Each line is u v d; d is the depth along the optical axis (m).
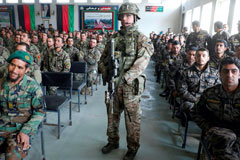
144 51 1.63
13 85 1.45
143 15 14.05
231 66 1.37
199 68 2.34
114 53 1.66
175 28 14.02
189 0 11.33
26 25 14.75
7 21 14.80
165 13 13.90
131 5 1.62
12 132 1.48
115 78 1.66
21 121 1.50
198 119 1.60
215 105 1.54
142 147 2.19
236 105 1.45
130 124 1.84
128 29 1.68
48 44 3.24
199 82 2.32
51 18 14.50
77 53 4.04
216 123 1.54
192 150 2.15
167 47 4.49
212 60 2.60
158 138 2.39
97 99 3.72
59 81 2.60
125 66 1.68
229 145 1.30
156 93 4.27
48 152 2.04
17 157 1.36
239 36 4.04
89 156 2.00
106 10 14.12
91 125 2.67
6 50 2.85
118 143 2.12
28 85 1.46
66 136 2.37
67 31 14.59
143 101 3.74
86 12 14.24
